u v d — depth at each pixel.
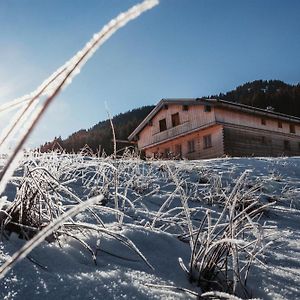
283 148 30.08
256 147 27.91
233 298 1.50
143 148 30.92
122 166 4.65
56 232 1.93
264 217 4.47
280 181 7.46
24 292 1.31
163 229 2.98
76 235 2.08
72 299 1.35
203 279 1.87
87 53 0.44
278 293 1.86
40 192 2.04
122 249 2.03
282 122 30.55
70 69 0.45
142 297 1.48
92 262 1.76
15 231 1.90
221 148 26.06
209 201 4.74
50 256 1.67
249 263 1.98
